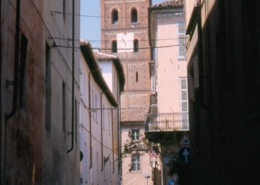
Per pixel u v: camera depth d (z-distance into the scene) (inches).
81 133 1304.1
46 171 723.4
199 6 704.4
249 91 481.7
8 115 513.0
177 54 1561.3
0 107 493.7
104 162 1747.0
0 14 491.8
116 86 2191.2
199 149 815.1
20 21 579.2
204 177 771.4
